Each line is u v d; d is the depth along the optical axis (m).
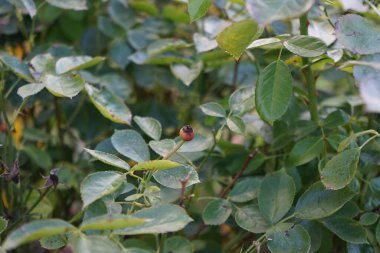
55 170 0.50
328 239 0.50
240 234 0.56
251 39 0.43
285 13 0.37
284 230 0.46
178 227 0.39
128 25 0.70
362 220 0.47
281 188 0.48
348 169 0.44
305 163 0.53
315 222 0.48
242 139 0.69
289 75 0.45
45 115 0.68
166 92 0.76
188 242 0.48
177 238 0.48
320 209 0.46
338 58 0.49
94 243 0.37
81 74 0.62
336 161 0.45
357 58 0.50
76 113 0.66
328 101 0.62
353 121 0.55
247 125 0.57
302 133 0.53
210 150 0.52
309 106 0.54
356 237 0.47
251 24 0.41
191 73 0.62
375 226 0.50
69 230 0.37
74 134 0.72
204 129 0.68
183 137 0.45
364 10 0.43
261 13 0.37
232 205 0.50
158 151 0.47
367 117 0.56
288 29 0.56
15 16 0.65
